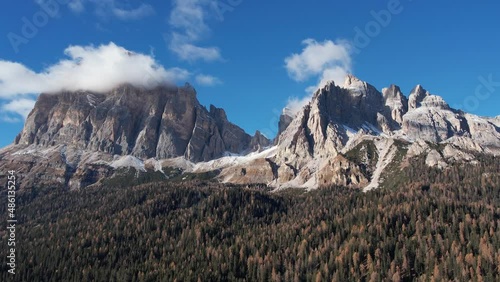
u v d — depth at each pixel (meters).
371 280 186.38
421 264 196.25
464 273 180.12
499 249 191.38
